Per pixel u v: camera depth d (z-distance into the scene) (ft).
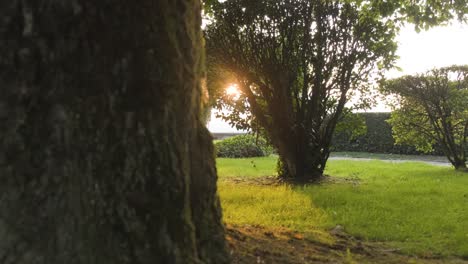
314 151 33.60
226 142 65.31
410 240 15.62
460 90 41.06
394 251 14.30
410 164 48.21
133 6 6.82
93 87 6.56
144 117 6.89
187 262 7.24
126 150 6.77
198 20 8.39
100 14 6.58
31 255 6.18
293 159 33.27
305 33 31.04
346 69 32.24
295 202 21.95
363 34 31.37
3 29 6.19
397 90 42.47
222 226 8.41
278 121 32.55
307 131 32.89
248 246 11.83
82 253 6.43
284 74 31.40
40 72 6.31
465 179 32.73
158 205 6.97
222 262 8.06
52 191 6.31
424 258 13.75
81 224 6.48
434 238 15.79
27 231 6.21
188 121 7.66
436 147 66.28
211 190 8.18
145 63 6.89
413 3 26.71
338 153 72.13
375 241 15.65
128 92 6.78
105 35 6.62
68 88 6.42
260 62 31.24
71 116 6.43
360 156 66.13
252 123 34.68
